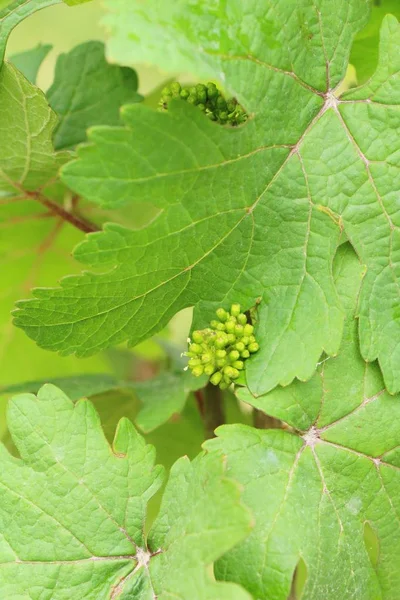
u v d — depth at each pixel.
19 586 0.38
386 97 0.38
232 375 0.38
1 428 0.55
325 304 0.38
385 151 0.38
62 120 0.48
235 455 0.38
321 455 0.39
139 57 0.34
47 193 0.49
